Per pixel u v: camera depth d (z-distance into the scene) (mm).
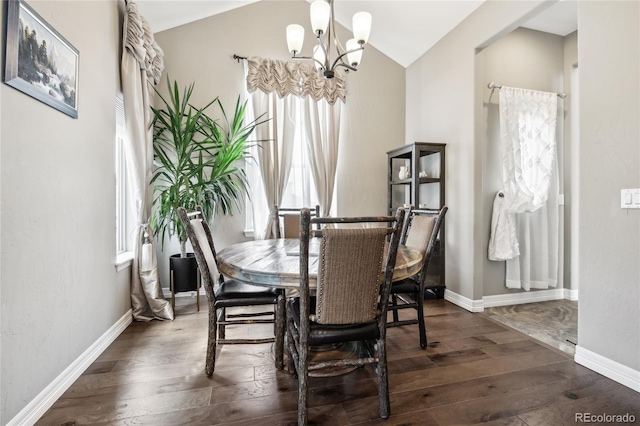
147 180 2734
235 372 1832
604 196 1801
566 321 2697
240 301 1828
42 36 1474
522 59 3189
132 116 2510
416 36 3449
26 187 1384
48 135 1539
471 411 1482
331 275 1323
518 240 3189
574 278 3316
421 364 1915
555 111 3148
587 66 1877
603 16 1785
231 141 3266
